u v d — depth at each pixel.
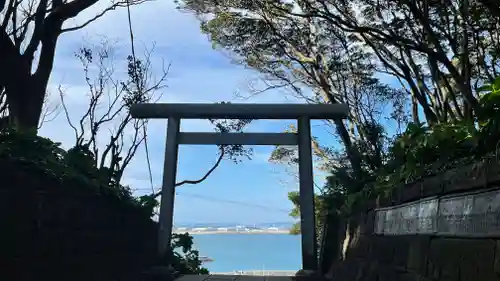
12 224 3.38
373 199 5.55
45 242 3.87
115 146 8.35
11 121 5.92
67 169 4.50
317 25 11.25
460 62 7.85
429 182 3.58
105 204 5.43
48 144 4.52
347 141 9.91
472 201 2.80
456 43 7.93
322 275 7.96
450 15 7.99
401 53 9.24
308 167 8.55
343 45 11.33
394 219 4.54
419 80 8.98
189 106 8.63
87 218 4.83
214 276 8.46
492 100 2.98
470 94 6.75
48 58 6.33
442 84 8.75
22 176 3.54
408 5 7.09
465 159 3.32
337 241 8.09
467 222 2.84
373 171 8.26
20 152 3.89
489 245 2.54
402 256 4.16
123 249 6.13
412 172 4.25
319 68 11.67
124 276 6.12
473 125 3.76
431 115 8.61
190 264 10.77
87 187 4.83
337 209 8.51
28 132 4.17
